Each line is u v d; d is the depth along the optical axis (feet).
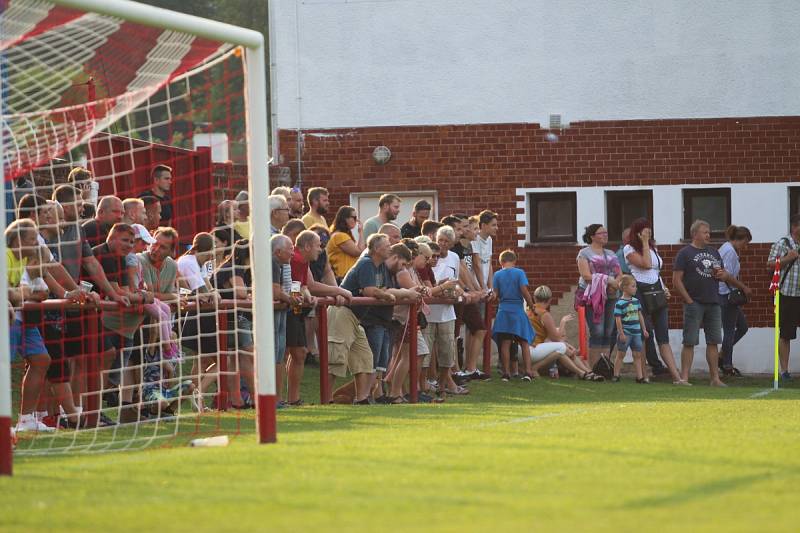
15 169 94.32
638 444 66.54
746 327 170.60
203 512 47.06
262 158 73.20
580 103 179.73
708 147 178.60
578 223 179.42
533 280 179.42
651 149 179.01
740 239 169.07
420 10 181.27
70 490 54.44
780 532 41.01
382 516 45.29
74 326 93.04
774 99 177.47
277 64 182.70
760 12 177.68
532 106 180.24
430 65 181.27
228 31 71.56
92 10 65.67
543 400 122.93
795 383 159.53
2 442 60.75
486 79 180.86
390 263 117.60
